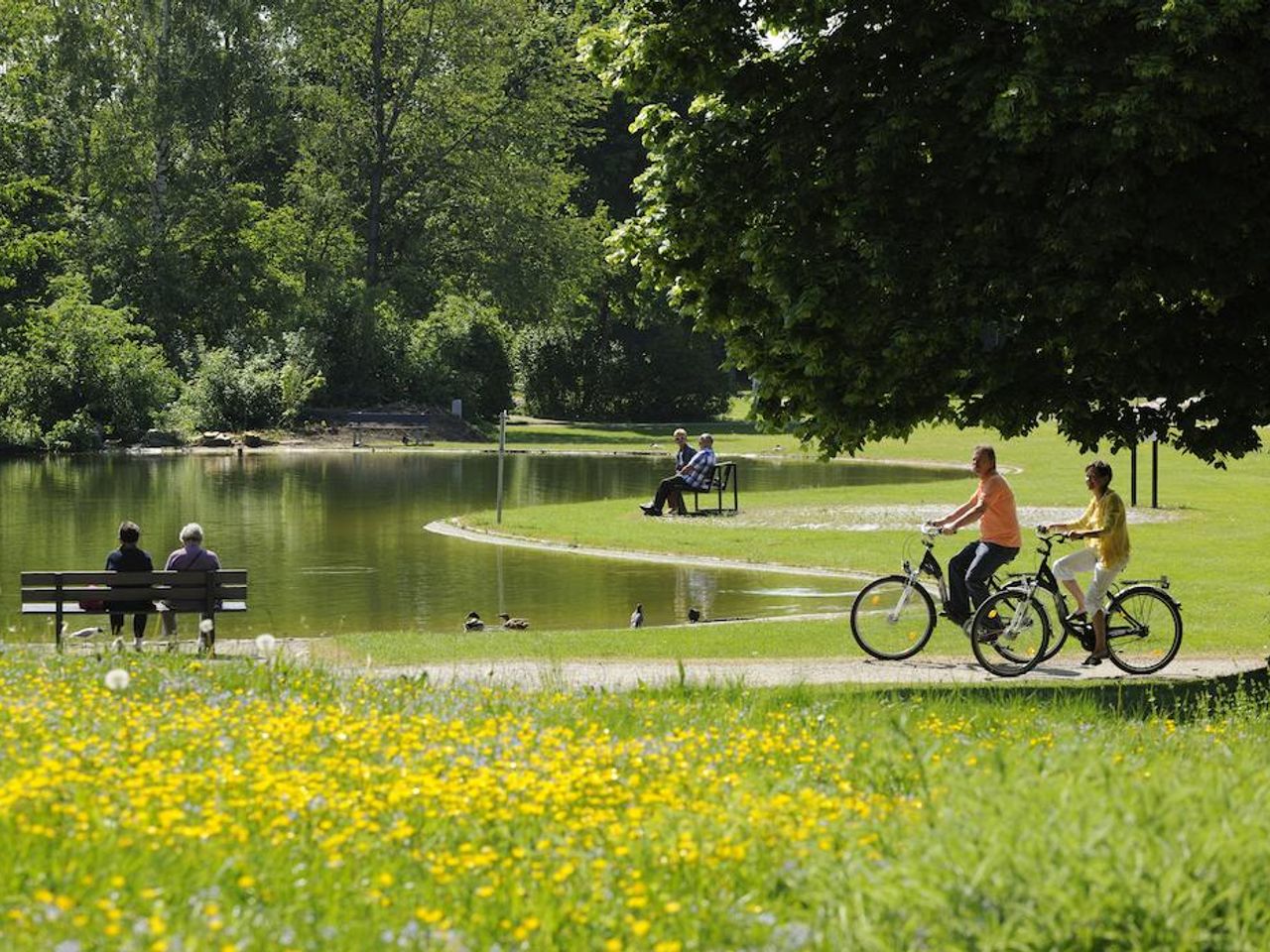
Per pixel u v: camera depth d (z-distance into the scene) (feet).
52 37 383.04
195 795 37.78
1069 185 77.66
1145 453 309.83
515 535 171.12
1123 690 77.61
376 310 395.14
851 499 214.90
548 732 48.75
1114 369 80.12
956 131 79.25
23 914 27.71
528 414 469.98
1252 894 29.91
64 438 320.91
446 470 277.23
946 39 80.94
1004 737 53.62
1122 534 87.56
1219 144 76.74
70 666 63.00
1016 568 137.08
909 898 28.91
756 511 197.88
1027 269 78.07
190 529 97.66
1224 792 35.42
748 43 88.38
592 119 500.33
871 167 78.74
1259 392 80.38
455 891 31.71
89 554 147.74
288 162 458.91
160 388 341.82
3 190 317.83
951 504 205.77
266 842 34.32
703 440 194.08
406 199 439.22
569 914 30.22
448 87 417.49
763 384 88.33
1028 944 28.19
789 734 51.90
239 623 112.78
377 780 40.55
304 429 358.84
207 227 390.01
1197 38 72.08
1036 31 75.10
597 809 38.99
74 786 37.29
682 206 87.97
